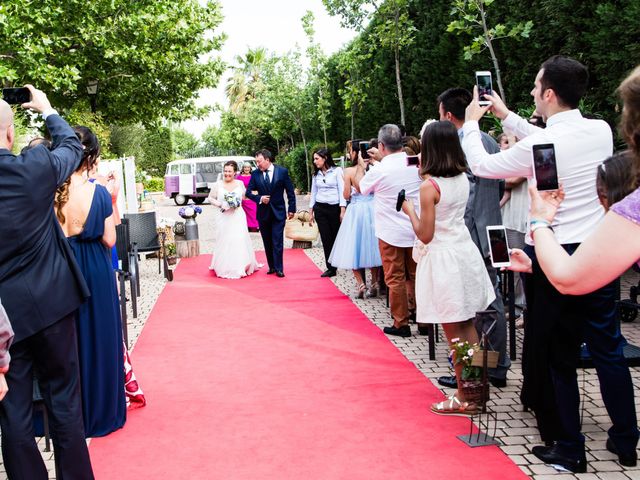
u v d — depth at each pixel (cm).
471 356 421
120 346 432
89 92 1580
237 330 698
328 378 528
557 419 366
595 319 350
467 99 486
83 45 1592
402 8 1409
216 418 447
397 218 627
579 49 953
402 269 645
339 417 442
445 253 438
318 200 996
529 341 389
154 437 417
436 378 523
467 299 438
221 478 357
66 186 400
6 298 296
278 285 953
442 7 1448
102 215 410
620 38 828
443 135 428
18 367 302
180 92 2050
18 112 1433
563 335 353
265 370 555
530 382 380
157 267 1173
